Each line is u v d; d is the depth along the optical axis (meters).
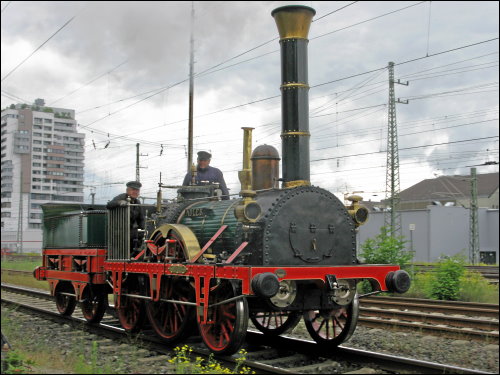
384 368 7.63
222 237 9.00
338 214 9.09
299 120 9.18
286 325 9.80
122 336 10.31
